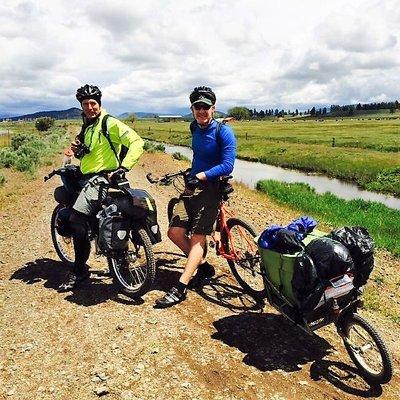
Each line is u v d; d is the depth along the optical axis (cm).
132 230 383
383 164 2464
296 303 321
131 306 379
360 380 306
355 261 308
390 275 640
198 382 288
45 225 630
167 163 1864
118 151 387
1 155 1559
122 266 401
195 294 410
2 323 354
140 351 315
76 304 383
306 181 2166
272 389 288
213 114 370
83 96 373
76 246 403
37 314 366
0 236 587
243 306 396
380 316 466
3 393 273
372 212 1197
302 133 6569
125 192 373
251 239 405
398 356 366
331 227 945
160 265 472
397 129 7338
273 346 337
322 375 308
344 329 313
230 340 339
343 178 2309
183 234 392
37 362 304
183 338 335
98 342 326
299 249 316
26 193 936
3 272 458
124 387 280
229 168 362
